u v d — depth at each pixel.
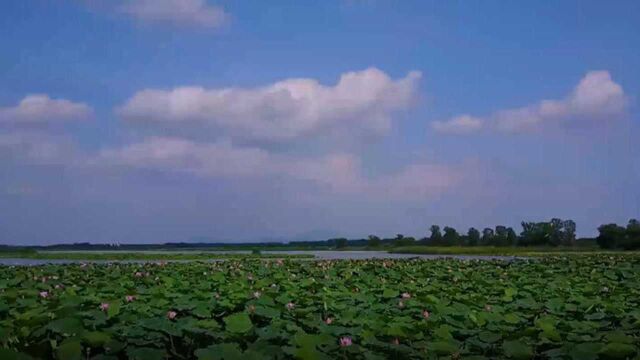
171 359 9.68
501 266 29.44
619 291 16.64
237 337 9.73
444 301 13.59
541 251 69.88
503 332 10.20
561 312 12.84
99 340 8.97
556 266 29.12
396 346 9.05
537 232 79.25
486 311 11.99
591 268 27.75
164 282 19.25
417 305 13.03
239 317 10.15
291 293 14.98
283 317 12.05
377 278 21.61
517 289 17.06
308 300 13.83
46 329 9.53
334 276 22.64
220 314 12.94
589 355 8.48
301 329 10.32
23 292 15.28
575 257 39.06
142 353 8.61
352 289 17.72
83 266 29.19
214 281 19.64
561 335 10.05
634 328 11.10
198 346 9.94
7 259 61.38
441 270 26.08
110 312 11.41
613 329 11.12
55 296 14.56
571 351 8.66
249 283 19.50
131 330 9.75
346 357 8.77
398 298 15.08
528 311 13.34
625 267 28.33
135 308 12.53
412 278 22.19
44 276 22.75
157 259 55.19
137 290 16.25
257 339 9.59
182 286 17.47
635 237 68.50
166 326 9.82
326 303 13.27
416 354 8.91
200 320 10.77
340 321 11.14
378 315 11.74
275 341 9.54
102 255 68.69
